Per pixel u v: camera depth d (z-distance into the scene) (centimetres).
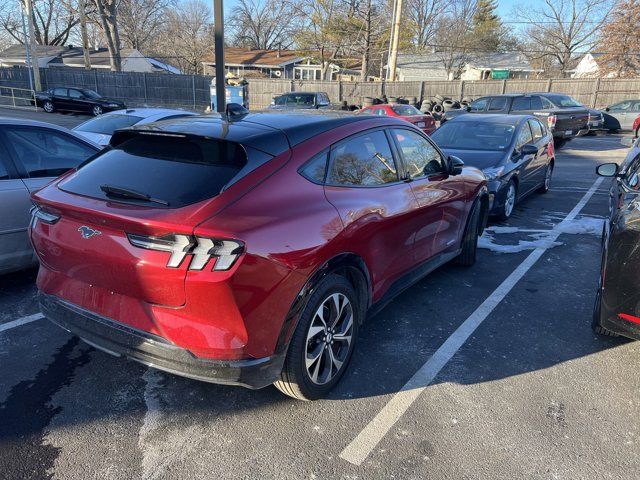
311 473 245
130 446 262
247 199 252
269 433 272
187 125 302
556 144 1617
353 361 344
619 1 3644
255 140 279
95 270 260
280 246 249
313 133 307
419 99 3000
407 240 374
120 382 318
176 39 6234
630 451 263
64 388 311
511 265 541
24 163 449
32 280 479
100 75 3584
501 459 255
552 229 685
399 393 310
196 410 291
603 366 344
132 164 286
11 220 430
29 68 3303
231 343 240
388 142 370
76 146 497
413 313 421
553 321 410
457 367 340
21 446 259
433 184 411
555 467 251
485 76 4600
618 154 1459
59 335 377
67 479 239
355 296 313
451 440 269
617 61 3631
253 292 239
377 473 245
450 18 4978
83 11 3897
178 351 243
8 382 315
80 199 266
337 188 307
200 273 229
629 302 310
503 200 693
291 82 3084
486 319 412
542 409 296
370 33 4041
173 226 229
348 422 282
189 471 245
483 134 791
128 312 256
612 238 331
